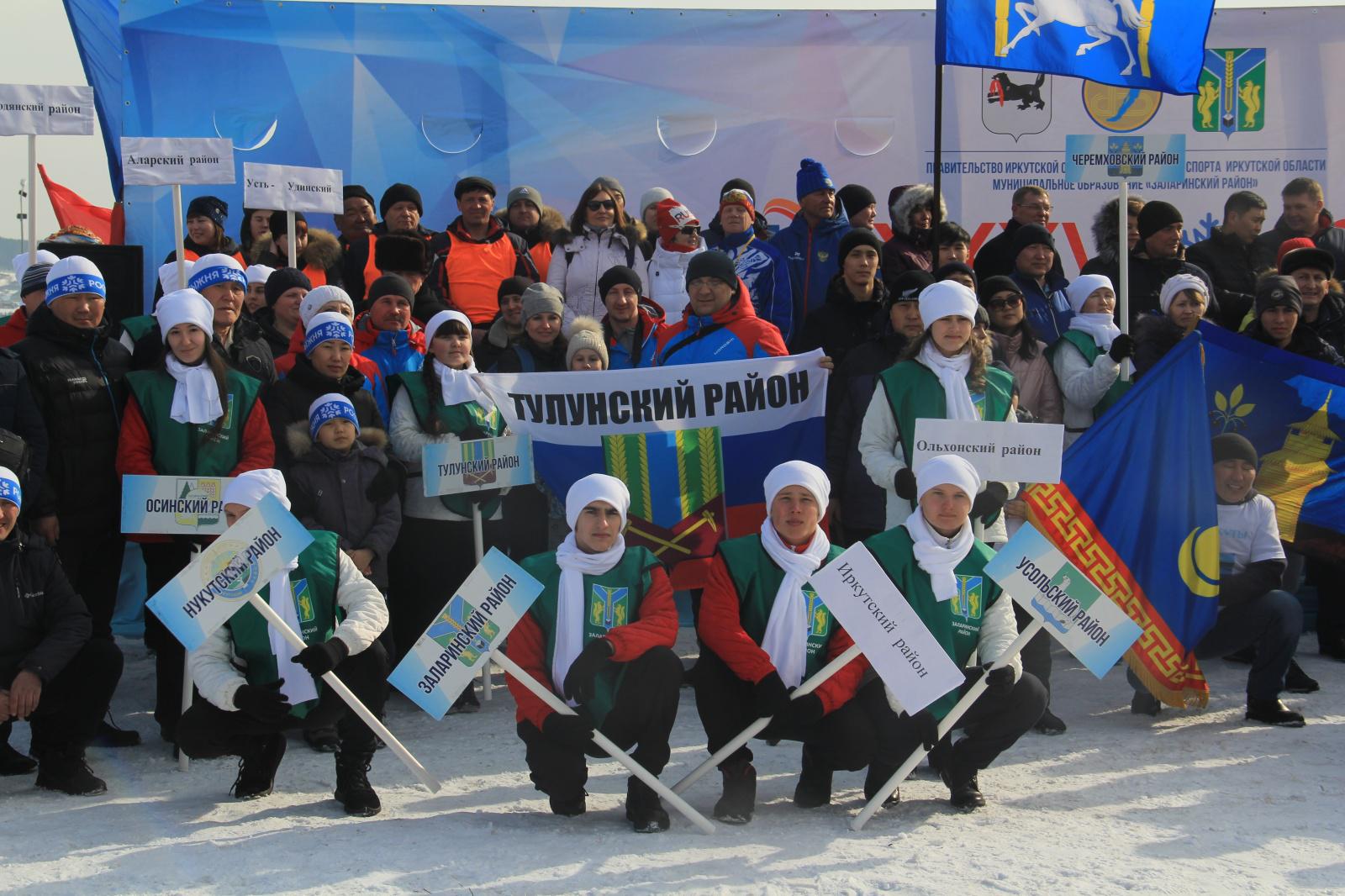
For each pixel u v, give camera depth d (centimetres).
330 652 568
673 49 1145
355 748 590
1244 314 959
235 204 1105
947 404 687
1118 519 729
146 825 572
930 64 1159
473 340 920
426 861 518
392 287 828
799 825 567
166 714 706
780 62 1152
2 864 522
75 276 709
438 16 1122
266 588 597
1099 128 1168
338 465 733
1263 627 721
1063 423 836
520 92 1134
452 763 671
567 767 566
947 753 606
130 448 700
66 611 631
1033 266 891
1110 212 1048
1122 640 559
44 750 628
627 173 1148
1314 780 626
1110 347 821
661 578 586
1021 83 1163
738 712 575
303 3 1106
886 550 579
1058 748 688
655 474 784
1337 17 1170
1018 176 1170
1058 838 543
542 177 1139
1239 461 738
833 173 1161
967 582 580
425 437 784
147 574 746
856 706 579
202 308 711
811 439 805
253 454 714
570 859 519
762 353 820
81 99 836
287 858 523
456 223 987
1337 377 809
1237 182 1180
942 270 837
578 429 798
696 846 536
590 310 983
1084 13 836
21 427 686
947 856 520
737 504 804
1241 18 1170
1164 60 841
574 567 580
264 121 1104
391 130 1120
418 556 796
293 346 807
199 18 1092
